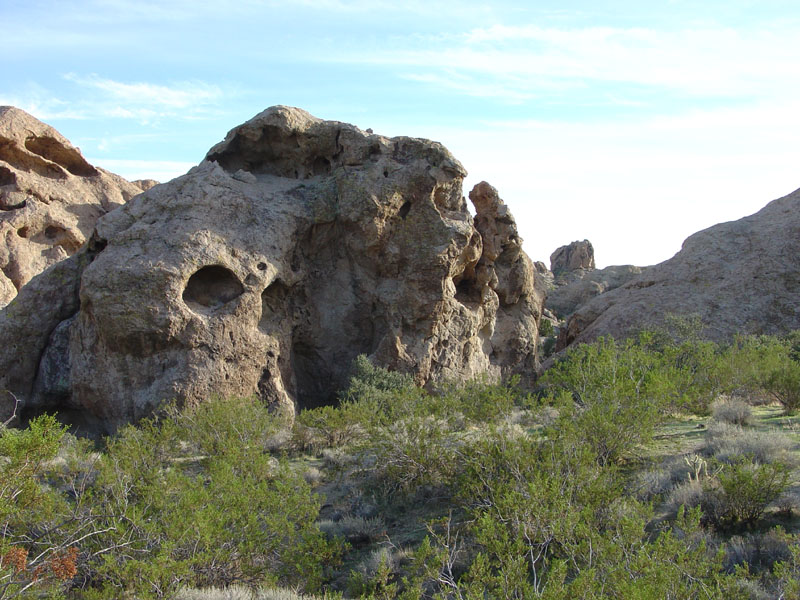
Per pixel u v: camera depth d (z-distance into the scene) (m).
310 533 10.28
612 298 39.78
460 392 17.72
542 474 10.28
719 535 8.96
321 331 24.36
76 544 9.00
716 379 19.00
